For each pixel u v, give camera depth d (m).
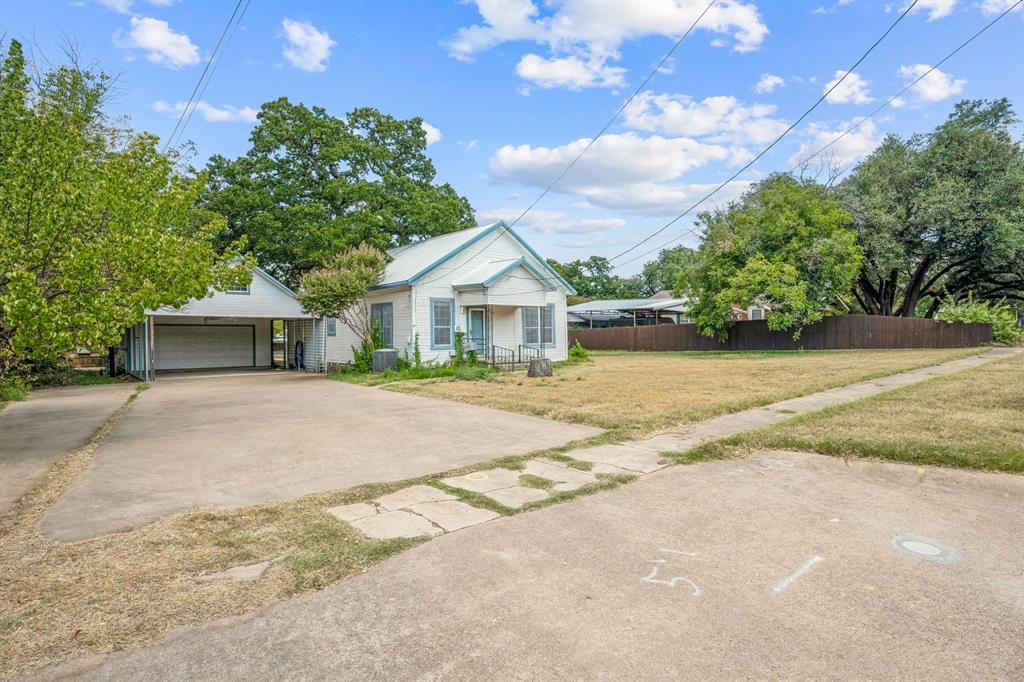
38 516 4.74
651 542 3.97
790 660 2.55
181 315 20.48
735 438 6.88
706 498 4.93
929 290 37.00
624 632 2.81
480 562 3.66
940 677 2.42
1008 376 12.42
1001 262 27.66
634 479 5.54
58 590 3.33
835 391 11.32
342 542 4.00
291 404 12.05
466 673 2.49
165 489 5.52
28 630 2.88
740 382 13.50
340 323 23.19
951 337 25.75
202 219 22.64
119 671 2.53
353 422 9.41
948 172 27.73
